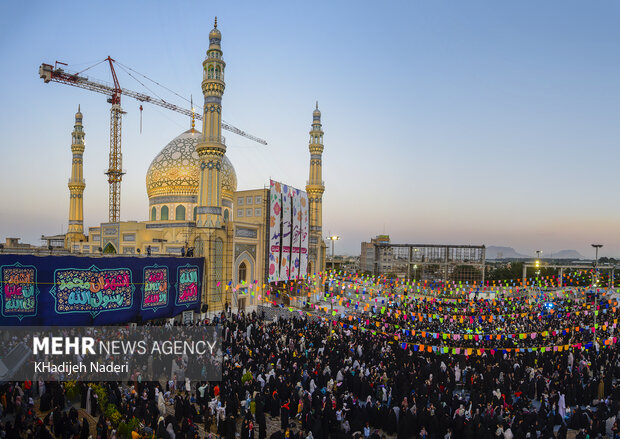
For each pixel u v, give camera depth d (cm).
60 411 1673
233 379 2075
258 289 4597
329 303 5147
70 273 2758
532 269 8406
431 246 8469
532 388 2233
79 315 2806
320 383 2177
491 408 1806
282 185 4831
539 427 1725
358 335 3195
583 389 2216
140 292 3222
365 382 2117
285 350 2606
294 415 1956
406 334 3222
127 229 4738
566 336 3170
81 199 6194
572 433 1956
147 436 1562
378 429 1889
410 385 2109
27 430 1501
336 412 1780
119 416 1695
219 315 3938
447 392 2016
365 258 12988
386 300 4750
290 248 4994
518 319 3788
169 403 2008
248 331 3228
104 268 2962
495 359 2767
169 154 5056
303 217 5303
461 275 8331
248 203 4931
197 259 3809
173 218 4991
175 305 3547
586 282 7088
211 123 4022
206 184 4006
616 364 2692
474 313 4066
